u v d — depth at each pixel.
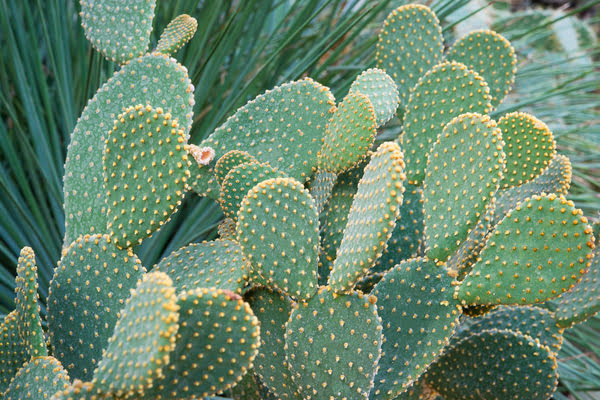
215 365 0.91
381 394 1.00
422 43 1.22
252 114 1.12
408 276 1.01
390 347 1.01
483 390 1.11
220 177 1.07
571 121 1.99
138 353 0.85
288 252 0.95
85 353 0.98
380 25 1.78
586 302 1.08
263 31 1.88
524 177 1.08
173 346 0.85
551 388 1.08
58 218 1.37
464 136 1.00
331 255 1.09
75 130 1.08
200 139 1.43
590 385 1.41
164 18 1.49
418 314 1.01
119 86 1.09
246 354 0.90
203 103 1.49
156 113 0.96
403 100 1.23
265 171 1.05
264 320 1.00
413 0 1.87
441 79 1.10
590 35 2.49
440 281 1.01
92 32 1.13
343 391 0.97
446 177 1.01
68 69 1.49
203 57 1.54
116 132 0.97
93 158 1.07
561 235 0.97
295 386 1.00
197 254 0.99
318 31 1.72
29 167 1.39
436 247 1.01
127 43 1.12
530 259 0.98
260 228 0.95
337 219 1.10
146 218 0.97
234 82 1.58
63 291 0.99
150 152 0.97
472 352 1.10
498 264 0.99
